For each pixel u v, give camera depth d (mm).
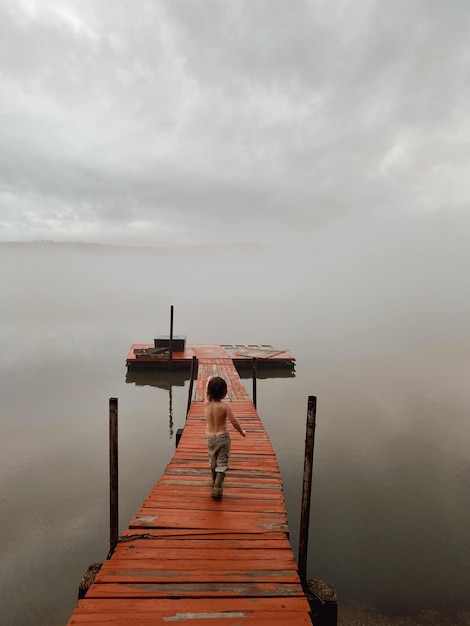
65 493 9227
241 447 8156
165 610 3510
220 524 5027
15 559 6934
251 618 3455
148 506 5496
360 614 5738
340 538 7520
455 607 5895
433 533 7719
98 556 7055
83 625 3303
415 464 10852
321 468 10539
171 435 13117
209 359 21047
